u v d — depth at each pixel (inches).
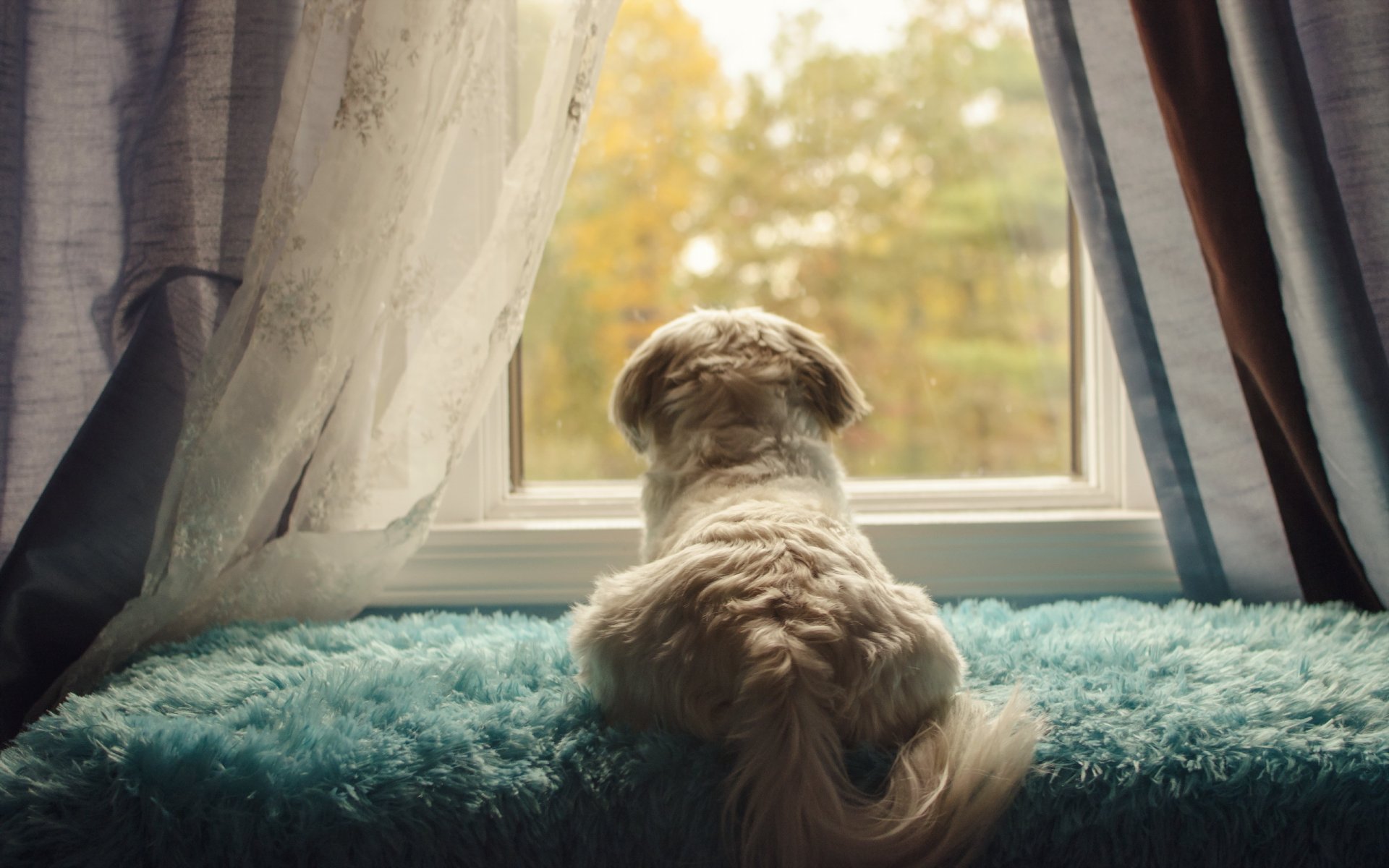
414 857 31.9
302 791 32.1
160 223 45.2
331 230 43.6
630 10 75.5
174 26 45.3
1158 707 37.0
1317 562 51.6
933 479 66.8
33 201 45.5
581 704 37.6
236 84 45.0
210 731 33.9
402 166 44.2
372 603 57.6
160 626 46.4
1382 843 32.9
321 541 48.4
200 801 31.7
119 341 46.5
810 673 32.3
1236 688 39.2
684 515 43.3
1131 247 51.6
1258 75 47.7
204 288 45.8
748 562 36.3
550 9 49.8
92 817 31.5
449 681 40.6
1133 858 32.9
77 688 44.6
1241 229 48.5
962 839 31.5
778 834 30.4
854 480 66.9
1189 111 48.7
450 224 47.6
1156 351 52.3
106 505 44.6
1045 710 37.5
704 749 33.5
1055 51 50.9
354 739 34.3
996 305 74.5
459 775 33.0
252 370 43.9
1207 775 33.3
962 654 44.6
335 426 47.9
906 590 38.7
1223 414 52.1
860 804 31.9
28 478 46.3
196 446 43.9
